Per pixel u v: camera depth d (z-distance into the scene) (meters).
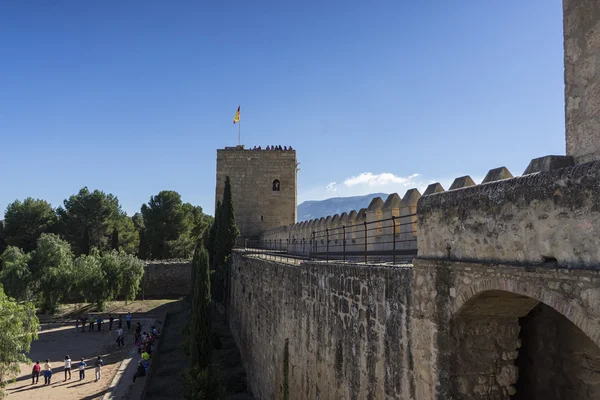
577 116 6.26
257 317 26.25
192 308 25.88
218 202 50.75
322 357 14.24
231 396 25.83
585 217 5.21
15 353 25.05
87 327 48.66
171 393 26.09
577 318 5.20
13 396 27.95
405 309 9.11
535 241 5.95
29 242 82.25
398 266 9.85
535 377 8.78
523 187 6.17
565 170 5.55
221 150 55.56
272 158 55.84
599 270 4.95
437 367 7.84
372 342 10.63
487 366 7.79
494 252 6.71
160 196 79.94
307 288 16.14
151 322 50.22
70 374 31.53
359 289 11.45
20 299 52.31
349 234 20.12
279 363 20.11
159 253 79.62
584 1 6.19
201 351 24.84
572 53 6.39
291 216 55.31
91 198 84.06
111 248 79.69
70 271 54.19
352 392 11.78
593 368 7.74
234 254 40.66
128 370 32.56
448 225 7.88
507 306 7.49
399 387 9.29
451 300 7.62
